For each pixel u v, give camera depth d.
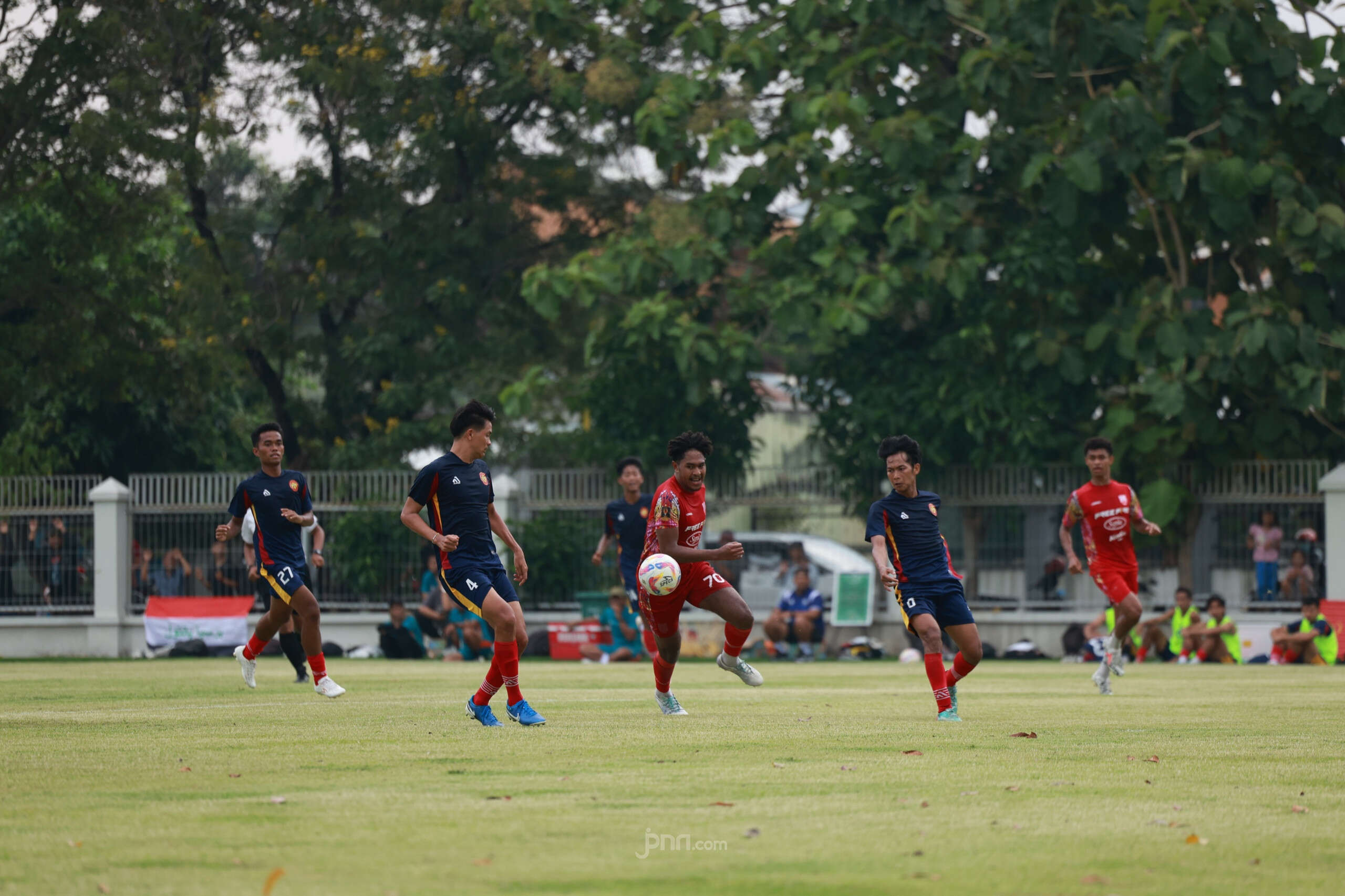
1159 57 79.50
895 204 89.62
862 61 88.00
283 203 114.06
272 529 42.75
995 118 90.12
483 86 109.56
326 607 92.75
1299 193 82.56
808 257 90.38
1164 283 84.88
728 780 21.48
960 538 90.56
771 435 127.12
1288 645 77.25
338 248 108.69
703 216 90.25
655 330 87.12
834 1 88.88
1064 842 16.47
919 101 90.19
